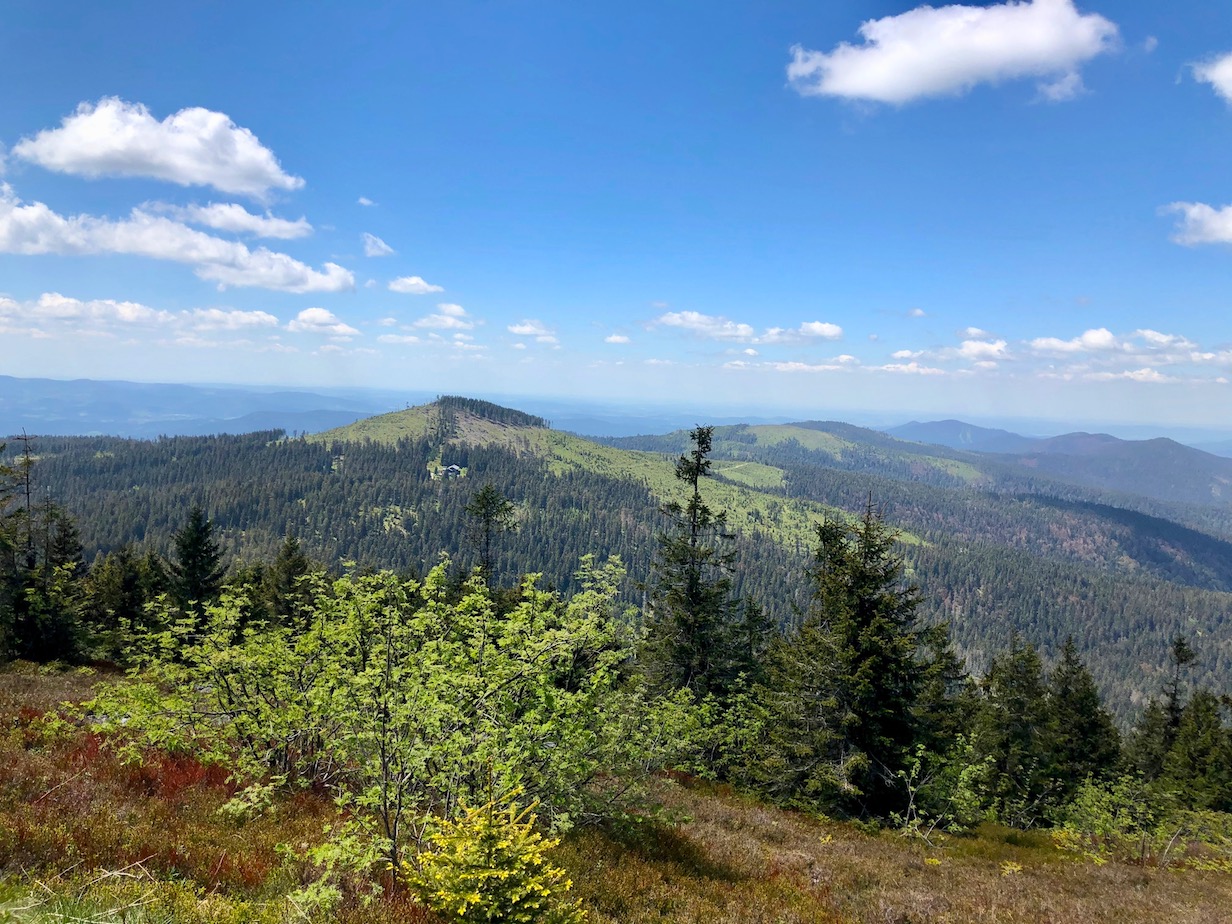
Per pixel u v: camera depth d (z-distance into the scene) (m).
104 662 29.17
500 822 6.77
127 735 11.33
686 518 28.00
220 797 10.11
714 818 15.84
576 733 10.00
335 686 9.64
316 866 7.57
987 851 18.34
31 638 27.38
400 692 8.34
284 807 10.12
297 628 13.05
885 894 12.15
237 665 11.10
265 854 8.02
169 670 11.49
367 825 8.18
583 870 9.73
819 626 22.41
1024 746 35.69
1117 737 43.69
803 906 10.50
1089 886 15.49
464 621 10.32
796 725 20.58
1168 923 12.41
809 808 19.31
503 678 9.27
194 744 11.34
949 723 21.89
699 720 18.12
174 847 7.49
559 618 10.81
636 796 12.00
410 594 11.41
